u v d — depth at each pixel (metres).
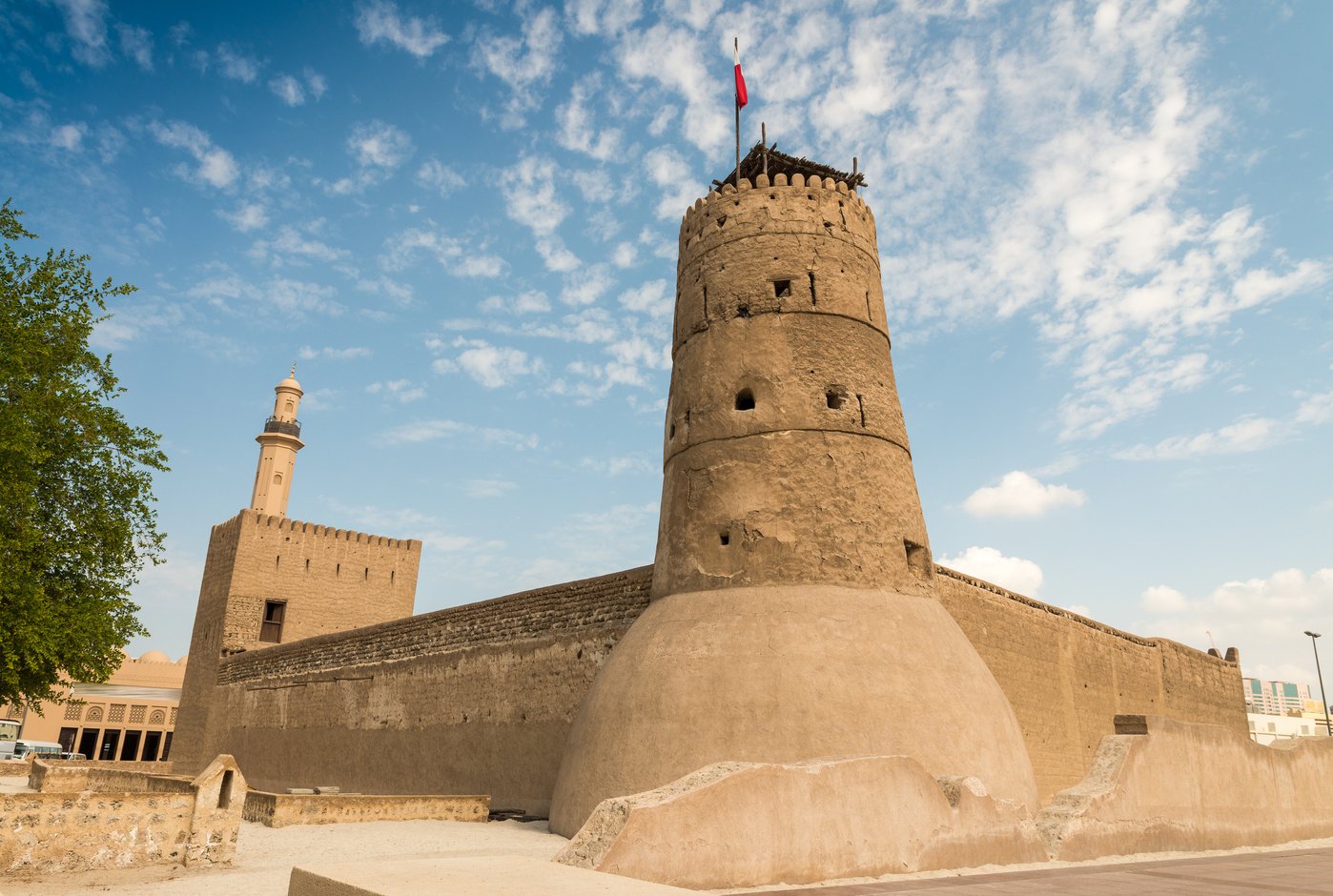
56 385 14.91
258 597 37.91
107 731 53.44
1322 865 11.73
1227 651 34.44
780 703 12.52
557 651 21.16
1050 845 11.95
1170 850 13.52
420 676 25.62
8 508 13.95
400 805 17.38
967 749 12.83
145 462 16.33
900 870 10.05
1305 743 18.06
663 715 12.98
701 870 8.63
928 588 15.49
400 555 42.31
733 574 14.62
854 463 15.45
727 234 17.56
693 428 16.34
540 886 5.94
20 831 10.76
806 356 16.12
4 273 15.20
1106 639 25.67
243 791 12.29
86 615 14.95
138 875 10.98
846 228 17.58
